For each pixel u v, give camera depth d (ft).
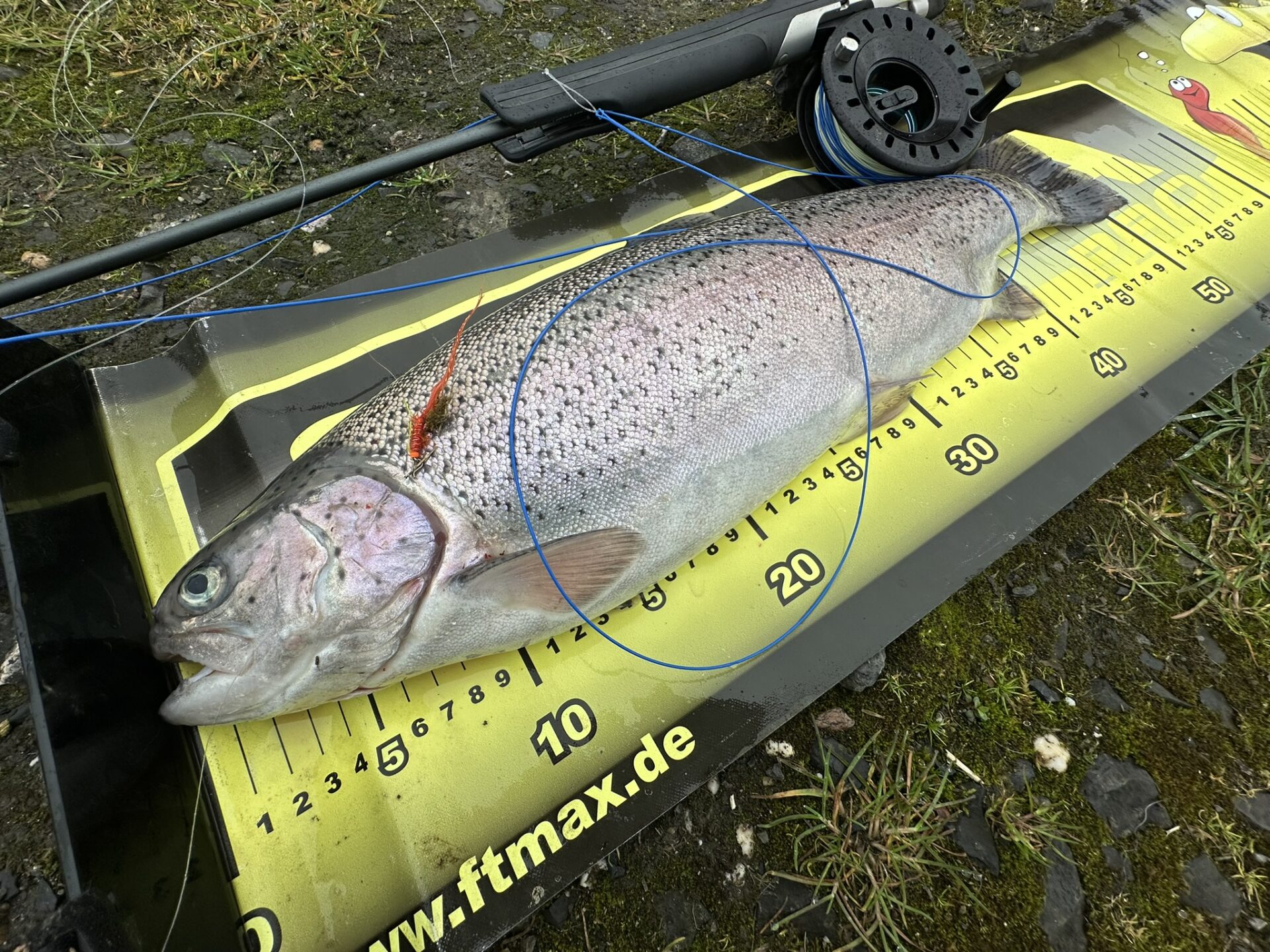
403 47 1.34
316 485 0.88
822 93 1.16
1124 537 1.05
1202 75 1.41
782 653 0.96
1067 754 0.93
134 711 0.84
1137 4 1.49
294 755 0.89
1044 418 1.09
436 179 1.23
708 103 1.34
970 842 0.90
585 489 0.89
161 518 0.99
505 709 0.92
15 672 0.91
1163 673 0.98
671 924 0.86
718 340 0.93
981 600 1.01
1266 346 1.14
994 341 1.14
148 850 0.77
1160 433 1.11
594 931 0.85
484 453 0.87
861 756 0.93
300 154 1.24
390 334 1.12
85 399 1.01
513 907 0.85
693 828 0.90
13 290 0.86
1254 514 1.06
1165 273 1.20
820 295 0.99
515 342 0.91
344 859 0.86
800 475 1.05
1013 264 1.19
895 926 0.86
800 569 1.00
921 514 1.03
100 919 0.70
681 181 1.26
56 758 0.73
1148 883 0.88
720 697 0.93
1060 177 1.24
